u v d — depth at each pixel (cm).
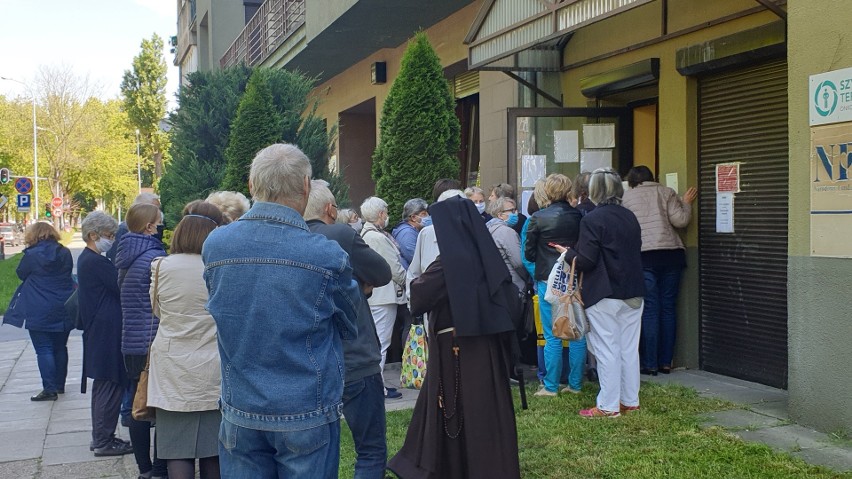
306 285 286
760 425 544
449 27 1186
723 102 705
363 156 1789
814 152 517
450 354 425
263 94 994
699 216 736
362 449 443
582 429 547
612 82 825
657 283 722
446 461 426
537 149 854
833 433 512
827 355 516
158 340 398
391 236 767
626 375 590
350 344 430
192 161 1111
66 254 773
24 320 757
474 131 1292
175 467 393
